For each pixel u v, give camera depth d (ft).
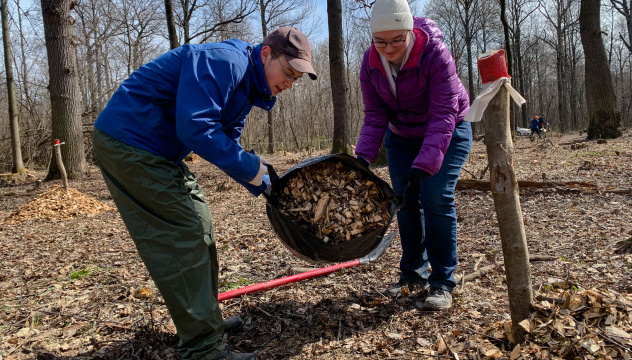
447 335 8.39
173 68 7.10
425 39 8.71
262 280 12.78
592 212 17.60
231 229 20.06
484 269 11.69
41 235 21.47
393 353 8.00
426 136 8.91
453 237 9.77
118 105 7.12
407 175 8.75
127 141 6.99
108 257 16.03
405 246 10.58
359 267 12.94
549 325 7.00
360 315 9.59
